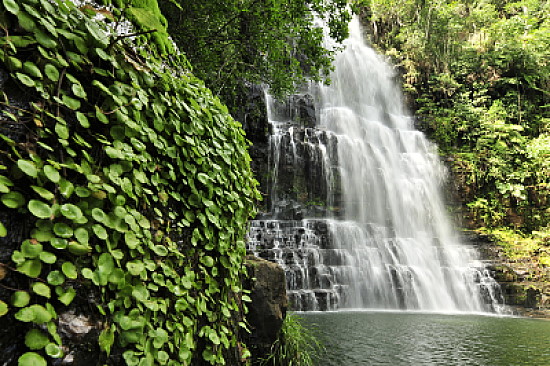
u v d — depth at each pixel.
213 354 2.27
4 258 1.21
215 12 5.97
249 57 7.30
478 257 12.38
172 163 2.16
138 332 1.63
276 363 3.21
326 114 17.50
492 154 17.62
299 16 6.26
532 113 20.33
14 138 1.32
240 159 3.01
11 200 1.24
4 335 1.17
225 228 2.59
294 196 13.75
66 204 1.37
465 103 20.52
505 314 9.86
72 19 1.64
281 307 3.43
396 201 15.77
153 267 1.81
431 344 4.69
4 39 1.33
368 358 3.80
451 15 22.20
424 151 18.55
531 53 20.05
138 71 2.01
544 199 16.12
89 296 1.45
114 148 1.68
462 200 16.92
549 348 4.70
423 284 10.50
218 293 2.46
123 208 1.67
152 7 2.25
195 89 2.60
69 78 1.53
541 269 11.07
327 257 9.82
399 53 22.77
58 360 1.29
